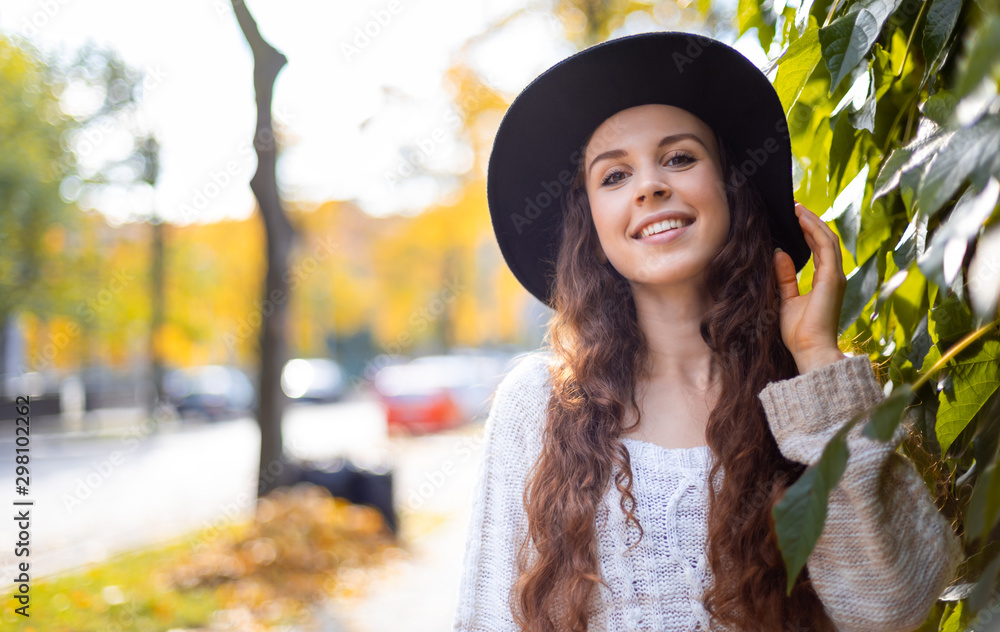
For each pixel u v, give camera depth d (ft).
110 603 15.92
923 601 3.59
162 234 57.67
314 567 18.80
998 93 2.51
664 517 4.27
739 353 4.42
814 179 4.75
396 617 16.10
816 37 4.17
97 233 57.36
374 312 86.48
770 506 4.06
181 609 15.89
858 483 3.52
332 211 37.81
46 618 14.93
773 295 4.51
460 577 4.70
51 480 38.06
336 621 15.93
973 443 3.62
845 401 3.76
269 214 22.58
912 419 4.00
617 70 4.52
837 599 3.73
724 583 4.07
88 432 64.13
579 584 4.20
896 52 4.16
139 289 58.18
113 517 27.50
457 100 26.94
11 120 47.16
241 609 16.35
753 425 4.26
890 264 4.06
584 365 4.64
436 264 62.44
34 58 45.70
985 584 2.62
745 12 5.22
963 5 3.54
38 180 49.08
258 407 23.43
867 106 3.88
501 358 74.59
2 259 50.55
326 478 23.61
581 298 4.84
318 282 68.59
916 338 3.86
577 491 4.31
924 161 3.08
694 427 4.56
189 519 26.32
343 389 101.19
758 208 4.72
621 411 4.50
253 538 19.29
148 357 64.39
